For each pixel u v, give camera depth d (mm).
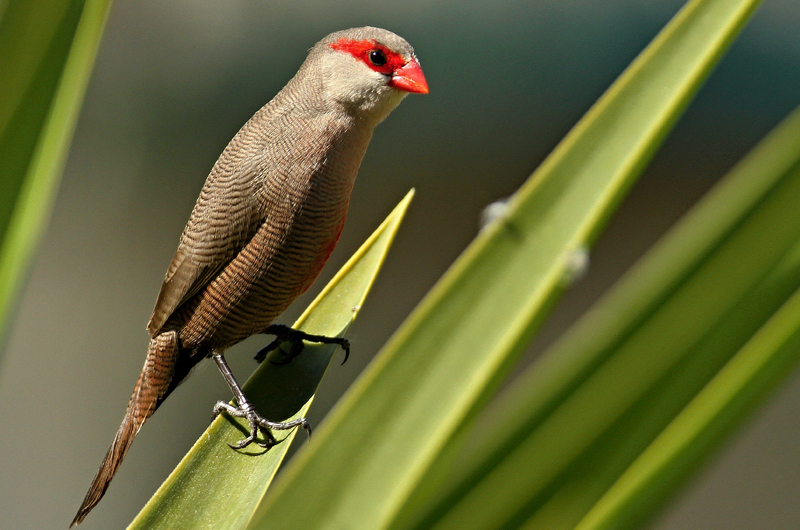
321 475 1520
